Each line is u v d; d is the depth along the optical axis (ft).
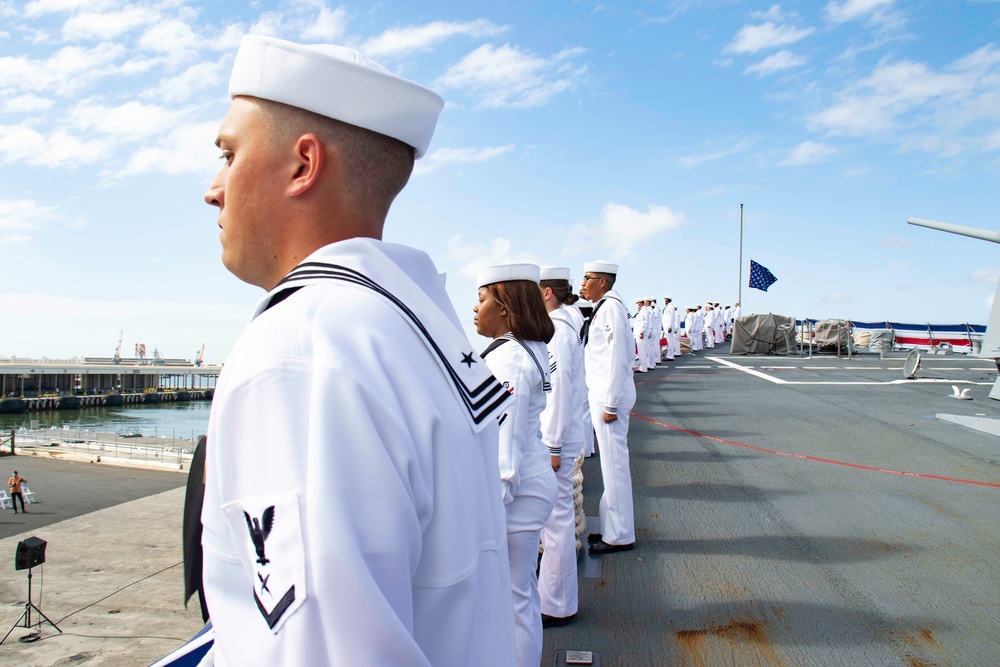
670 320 82.43
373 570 2.35
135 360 373.61
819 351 88.22
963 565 15.21
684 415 35.58
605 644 12.00
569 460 13.03
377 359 2.62
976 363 69.10
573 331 13.69
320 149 3.13
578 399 13.34
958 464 24.31
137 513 60.70
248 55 3.19
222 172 3.46
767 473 23.22
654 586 14.34
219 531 2.59
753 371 60.75
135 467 112.27
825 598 13.66
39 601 36.40
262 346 2.58
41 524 65.10
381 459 2.44
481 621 2.98
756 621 12.73
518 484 9.57
